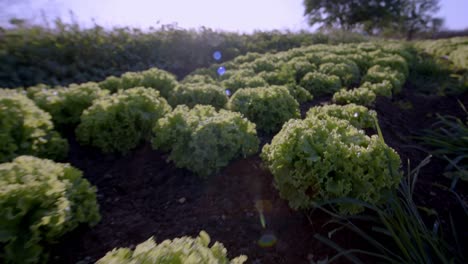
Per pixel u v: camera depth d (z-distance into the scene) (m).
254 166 3.28
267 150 3.04
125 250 1.50
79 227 2.55
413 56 11.37
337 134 2.78
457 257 2.34
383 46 11.66
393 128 4.87
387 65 8.31
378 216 2.59
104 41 8.85
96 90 4.70
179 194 3.07
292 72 7.14
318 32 16.64
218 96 4.88
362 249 2.39
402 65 8.29
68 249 2.35
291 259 2.31
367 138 2.78
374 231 2.50
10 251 1.97
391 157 2.60
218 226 2.61
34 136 3.30
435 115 5.88
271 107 4.30
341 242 2.42
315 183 2.52
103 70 8.23
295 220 2.62
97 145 3.84
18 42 7.26
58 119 4.22
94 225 2.60
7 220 2.00
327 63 7.64
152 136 3.92
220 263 1.55
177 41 10.66
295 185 2.51
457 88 7.30
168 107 4.33
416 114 6.00
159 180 3.33
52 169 2.47
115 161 3.78
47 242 2.30
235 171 3.24
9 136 3.10
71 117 4.32
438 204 3.03
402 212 2.42
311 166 2.51
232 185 3.07
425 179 3.45
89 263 2.24
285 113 4.32
